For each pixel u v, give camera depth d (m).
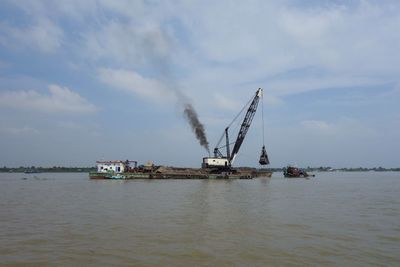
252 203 46.12
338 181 132.00
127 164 125.69
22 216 34.59
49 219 32.66
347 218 33.59
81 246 22.33
